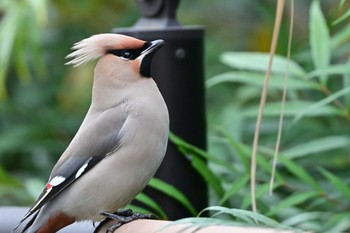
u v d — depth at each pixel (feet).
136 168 27.22
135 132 27.14
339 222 31.37
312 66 37.17
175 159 30.66
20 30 40.52
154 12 30.68
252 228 22.07
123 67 27.94
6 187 36.78
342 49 38.24
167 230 23.63
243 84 43.86
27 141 45.09
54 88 47.62
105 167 27.22
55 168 27.81
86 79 47.44
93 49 27.99
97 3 47.98
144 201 29.66
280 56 37.37
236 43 48.14
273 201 33.99
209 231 22.39
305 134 37.04
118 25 47.11
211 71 45.57
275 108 34.27
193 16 49.90
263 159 31.50
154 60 30.35
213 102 43.62
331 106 33.91
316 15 33.86
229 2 49.90
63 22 48.37
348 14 26.16
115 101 27.78
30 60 47.16
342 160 35.96
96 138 27.43
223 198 30.27
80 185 27.35
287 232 21.77
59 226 27.99
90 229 27.66
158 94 27.94
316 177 35.78
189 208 30.14
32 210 27.12
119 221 27.09
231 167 31.35
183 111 30.48
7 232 28.32
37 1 37.27
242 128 38.42
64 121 46.29
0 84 39.75
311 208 33.40
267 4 40.91
